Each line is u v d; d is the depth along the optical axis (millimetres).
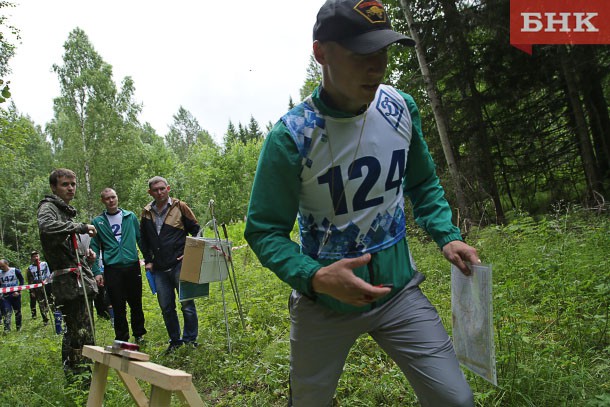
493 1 10477
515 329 3152
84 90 33688
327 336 1901
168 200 5391
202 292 4934
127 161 34438
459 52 11594
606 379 2746
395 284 1874
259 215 1768
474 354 1857
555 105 11789
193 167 39188
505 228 7438
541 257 5441
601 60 10727
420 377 1813
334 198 1809
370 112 1798
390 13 12492
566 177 12195
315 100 1757
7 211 38656
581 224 7336
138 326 5957
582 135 10656
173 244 5254
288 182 1766
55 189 4410
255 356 4410
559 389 2604
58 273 4160
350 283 1510
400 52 12500
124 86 35219
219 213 34219
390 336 1887
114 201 5789
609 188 10773
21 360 4566
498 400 2645
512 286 4168
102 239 5711
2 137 13125
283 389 3590
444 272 6117
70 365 4098
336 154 1762
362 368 3537
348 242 1848
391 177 1859
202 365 4402
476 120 11953
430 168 2092
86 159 32656
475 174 11844
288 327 5125
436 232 1999
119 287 5699
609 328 3320
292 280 1646
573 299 3857
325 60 1633
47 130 42281
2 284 10219
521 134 12102
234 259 10594
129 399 3561
